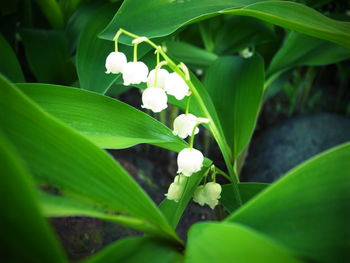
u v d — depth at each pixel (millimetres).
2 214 52
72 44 163
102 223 155
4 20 184
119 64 107
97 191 69
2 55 139
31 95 105
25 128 68
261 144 273
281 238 62
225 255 61
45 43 166
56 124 67
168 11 108
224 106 143
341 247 59
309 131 273
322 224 62
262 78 146
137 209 72
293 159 253
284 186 67
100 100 109
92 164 71
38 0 172
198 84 130
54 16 179
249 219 65
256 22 188
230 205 119
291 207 65
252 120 135
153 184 208
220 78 152
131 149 246
